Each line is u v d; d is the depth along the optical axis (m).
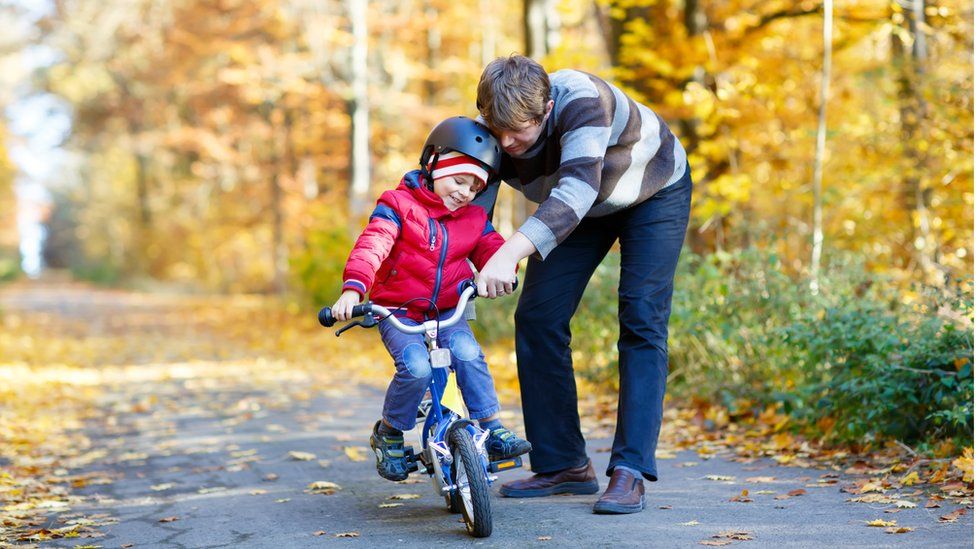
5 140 35.31
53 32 42.81
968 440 5.56
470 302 4.78
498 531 4.56
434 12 26.81
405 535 4.66
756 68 13.09
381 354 14.83
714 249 11.34
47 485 6.48
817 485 5.31
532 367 5.16
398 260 4.62
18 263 81.44
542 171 4.79
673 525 4.54
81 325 24.77
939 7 11.08
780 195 12.04
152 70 34.16
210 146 32.31
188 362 15.31
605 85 4.63
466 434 4.46
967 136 10.59
